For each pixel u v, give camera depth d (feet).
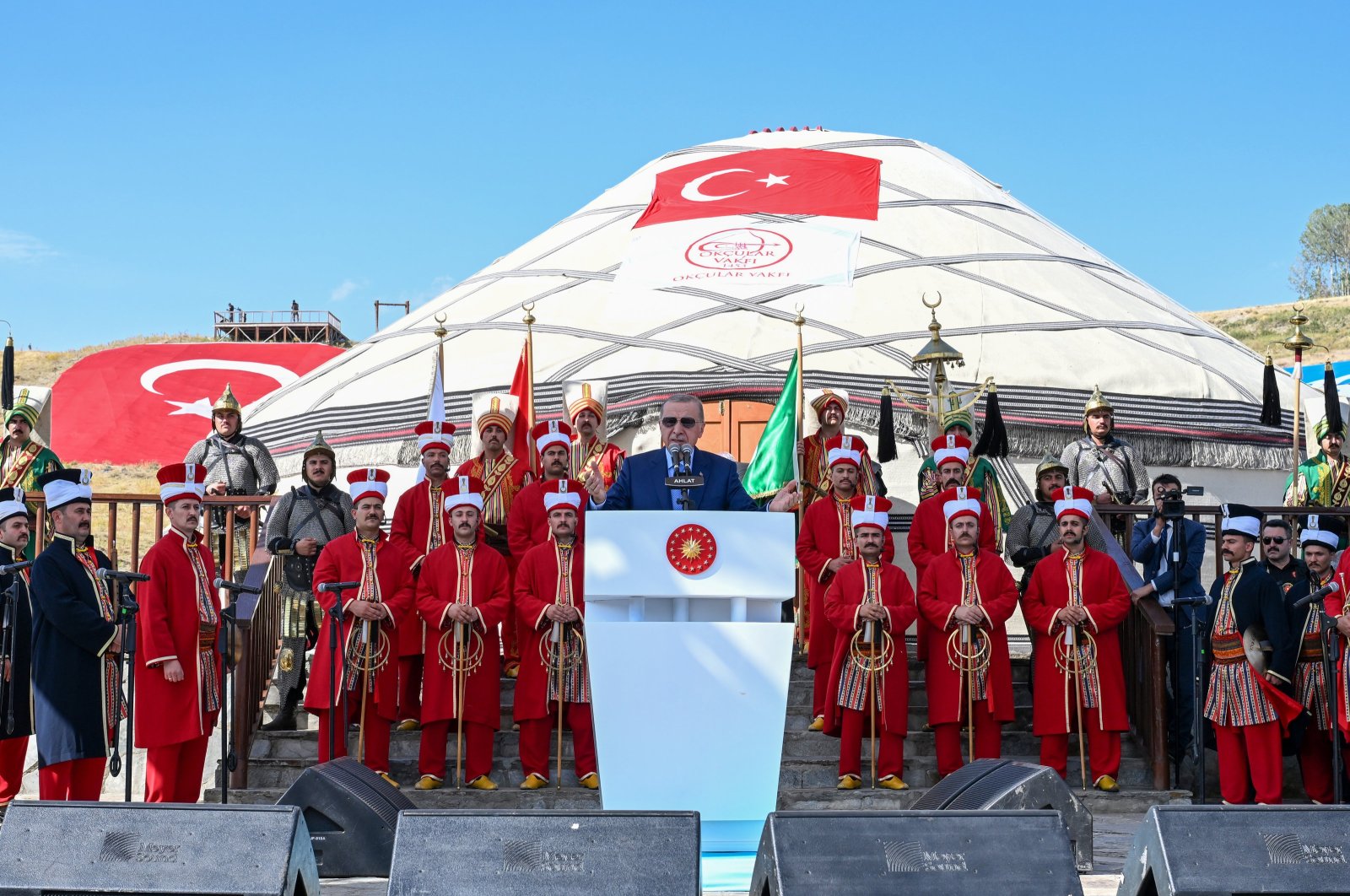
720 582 19.02
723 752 18.86
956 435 32.07
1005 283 49.11
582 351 46.29
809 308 46.57
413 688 28.94
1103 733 27.25
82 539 24.21
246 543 33.99
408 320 53.31
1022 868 14.99
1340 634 27.12
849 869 14.84
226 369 67.21
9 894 15.20
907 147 58.13
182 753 25.13
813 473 35.37
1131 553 31.30
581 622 26.91
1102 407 34.81
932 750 29.37
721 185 53.72
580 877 14.90
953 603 27.30
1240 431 45.83
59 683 23.35
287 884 15.05
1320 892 14.75
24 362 167.63
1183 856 14.85
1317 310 199.00
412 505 30.14
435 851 15.06
